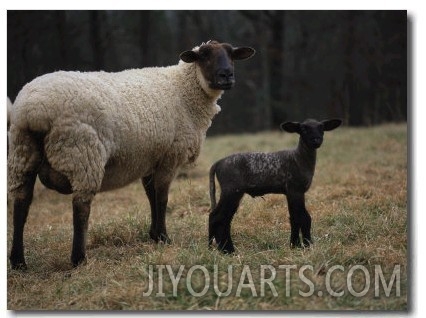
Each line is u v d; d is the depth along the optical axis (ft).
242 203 30.19
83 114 20.79
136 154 22.90
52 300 19.69
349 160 43.73
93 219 31.37
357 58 80.18
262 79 106.63
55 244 26.43
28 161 21.09
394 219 25.00
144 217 28.04
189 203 31.81
